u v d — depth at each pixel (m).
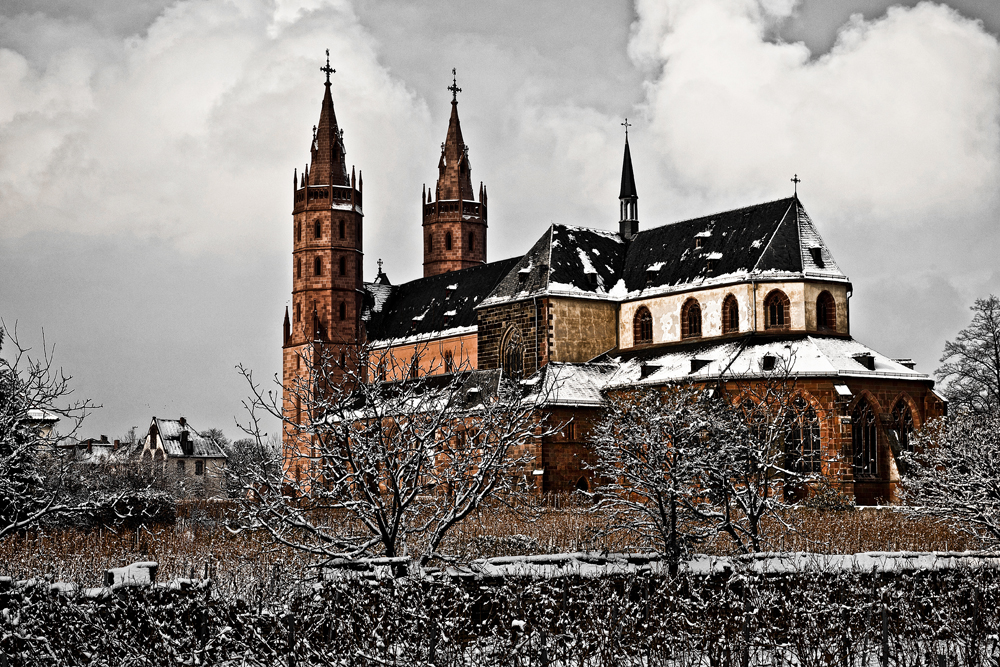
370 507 32.38
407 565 27.69
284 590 28.39
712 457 38.66
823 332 96.06
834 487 81.44
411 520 35.59
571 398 97.31
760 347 94.25
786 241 98.69
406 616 24.66
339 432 32.12
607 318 108.31
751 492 40.31
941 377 110.31
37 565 43.03
